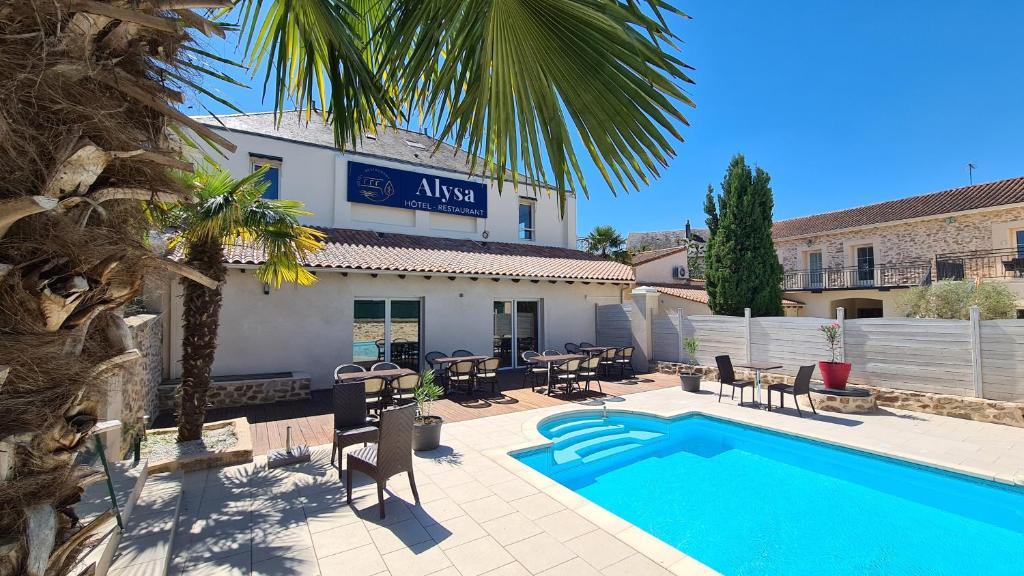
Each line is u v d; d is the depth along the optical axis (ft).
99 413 4.81
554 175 8.39
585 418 30.42
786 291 66.64
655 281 69.87
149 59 4.95
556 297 50.57
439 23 8.00
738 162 51.47
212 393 30.04
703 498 19.43
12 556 3.85
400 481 17.88
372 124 11.10
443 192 49.70
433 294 42.32
